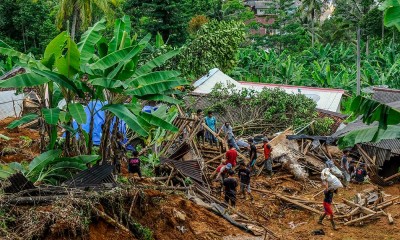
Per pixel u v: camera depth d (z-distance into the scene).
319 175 18.14
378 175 18.67
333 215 14.52
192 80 27.03
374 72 37.53
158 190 11.67
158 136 15.76
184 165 14.80
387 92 24.14
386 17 7.48
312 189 17.12
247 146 18.81
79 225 8.61
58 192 9.49
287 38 60.94
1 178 9.95
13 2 41.06
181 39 40.28
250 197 15.23
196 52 26.91
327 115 24.11
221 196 14.67
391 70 38.28
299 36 61.12
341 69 45.06
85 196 9.33
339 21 60.19
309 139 19.56
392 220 13.97
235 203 14.27
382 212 14.43
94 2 32.16
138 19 42.09
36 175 10.77
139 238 9.78
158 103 20.94
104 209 9.61
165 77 11.28
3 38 40.88
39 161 10.53
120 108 10.77
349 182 18.12
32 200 8.90
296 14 66.62
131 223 9.77
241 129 21.39
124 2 41.22
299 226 14.03
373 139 9.66
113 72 10.83
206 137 18.42
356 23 57.09
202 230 11.11
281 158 18.12
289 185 17.06
